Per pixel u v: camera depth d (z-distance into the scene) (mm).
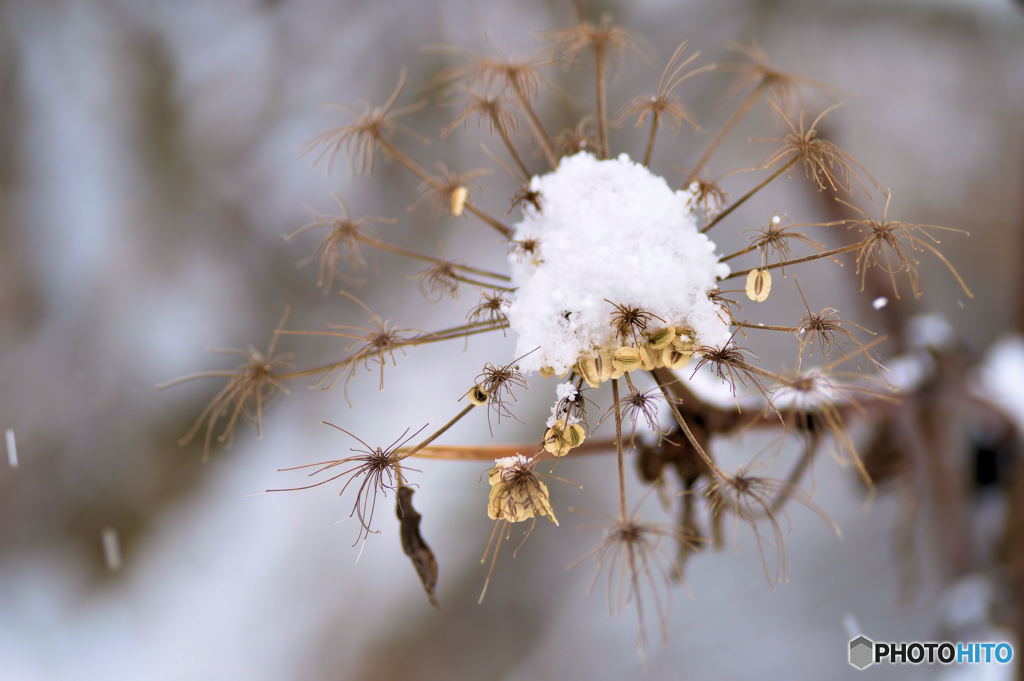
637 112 644
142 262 1931
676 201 614
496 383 608
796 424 671
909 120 1822
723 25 1793
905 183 1818
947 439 845
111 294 1924
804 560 1852
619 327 601
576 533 1809
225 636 1729
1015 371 922
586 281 604
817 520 1871
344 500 1801
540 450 607
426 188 654
